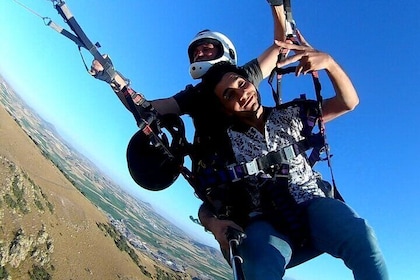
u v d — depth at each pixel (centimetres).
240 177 143
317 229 135
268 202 142
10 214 3653
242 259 129
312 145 147
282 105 155
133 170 154
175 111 163
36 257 3628
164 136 153
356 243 124
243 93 149
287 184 143
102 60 145
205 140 153
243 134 150
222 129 152
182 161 153
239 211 143
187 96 164
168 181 154
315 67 141
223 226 133
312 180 148
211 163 150
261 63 180
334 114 159
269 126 151
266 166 144
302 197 143
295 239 138
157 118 151
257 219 142
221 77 153
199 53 165
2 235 3422
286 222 138
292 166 145
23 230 3647
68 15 141
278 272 126
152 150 155
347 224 128
